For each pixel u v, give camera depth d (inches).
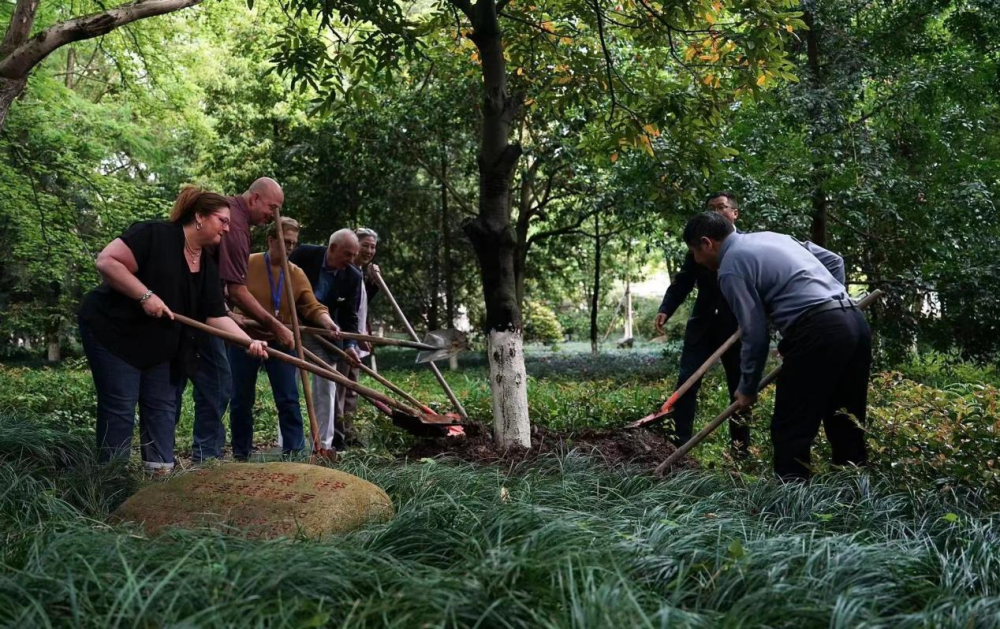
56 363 995.3
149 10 300.8
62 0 514.3
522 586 111.3
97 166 675.4
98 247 551.5
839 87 499.5
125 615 99.5
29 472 183.3
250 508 155.3
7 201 529.7
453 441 258.1
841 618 101.5
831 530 157.0
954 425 191.3
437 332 277.1
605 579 109.3
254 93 903.7
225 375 255.1
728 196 268.8
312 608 105.5
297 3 265.4
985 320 484.1
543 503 172.6
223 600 104.6
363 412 347.3
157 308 206.4
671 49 305.3
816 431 192.2
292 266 278.5
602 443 263.9
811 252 220.4
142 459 217.2
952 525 147.5
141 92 616.1
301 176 888.9
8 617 100.8
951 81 509.4
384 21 268.2
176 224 217.0
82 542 123.1
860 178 488.4
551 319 1355.8
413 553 136.0
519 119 682.8
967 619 105.9
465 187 962.1
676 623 99.5
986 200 493.4
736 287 194.2
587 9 318.3
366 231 317.4
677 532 137.4
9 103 288.8
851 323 189.6
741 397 200.2
